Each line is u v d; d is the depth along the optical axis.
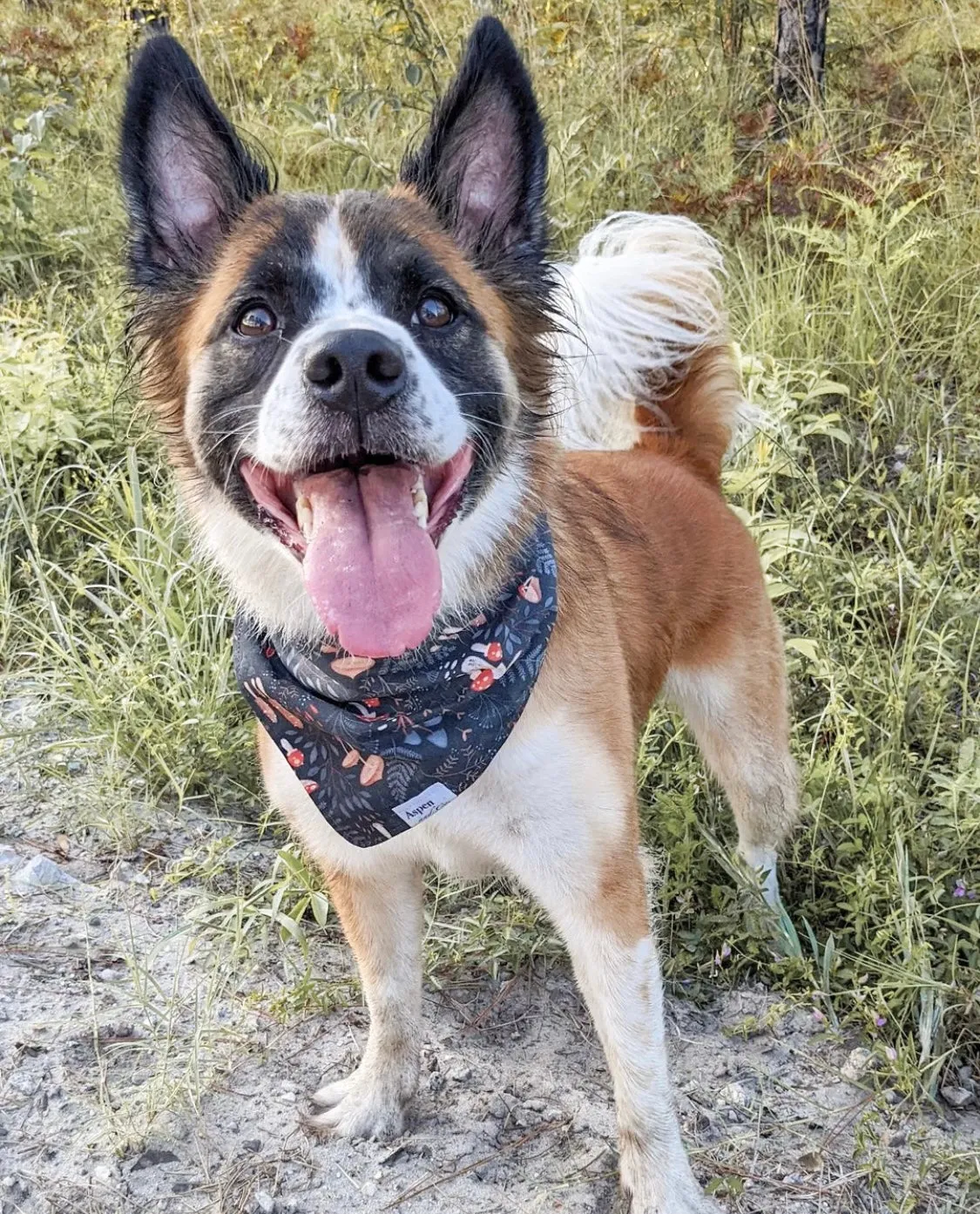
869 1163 0.62
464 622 0.57
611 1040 0.60
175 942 0.73
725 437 0.84
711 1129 0.65
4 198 1.49
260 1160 0.62
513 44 0.62
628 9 1.66
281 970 0.73
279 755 0.63
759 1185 0.62
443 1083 0.67
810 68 1.53
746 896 0.75
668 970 0.74
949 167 1.37
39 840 0.81
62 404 1.11
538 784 0.58
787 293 1.22
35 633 0.98
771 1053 0.70
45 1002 0.69
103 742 0.86
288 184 1.50
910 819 0.79
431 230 0.60
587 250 0.89
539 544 0.60
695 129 1.54
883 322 1.17
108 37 1.85
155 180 0.62
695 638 0.77
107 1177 0.60
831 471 1.12
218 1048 0.67
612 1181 0.62
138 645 0.94
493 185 0.63
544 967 0.74
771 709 0.80
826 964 0.72
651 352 0.82
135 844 0.81
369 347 0.49
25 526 1.00
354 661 0.57
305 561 0.54
